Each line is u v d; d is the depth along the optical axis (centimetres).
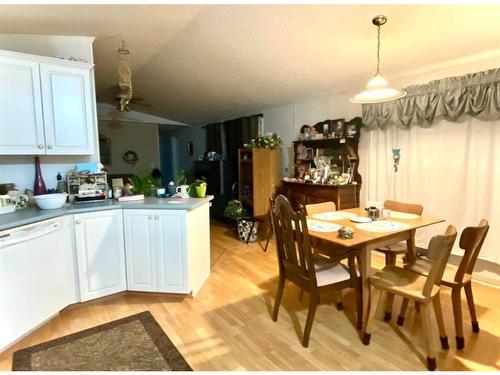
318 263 227
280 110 512
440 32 249
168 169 921
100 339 208
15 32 264
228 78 417
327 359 187
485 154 277
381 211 256
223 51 335
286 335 212
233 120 612
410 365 180
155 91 523
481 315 232
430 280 172
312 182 400
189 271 261
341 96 409
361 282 212
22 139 239
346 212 281
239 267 344
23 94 238
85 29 269
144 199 287
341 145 395
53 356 191
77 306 249
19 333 202
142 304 257
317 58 323
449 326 219
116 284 264
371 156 372
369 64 325
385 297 253
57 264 229
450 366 178
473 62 283
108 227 255
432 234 319
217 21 272
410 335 210
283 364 183
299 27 266
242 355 192
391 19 236
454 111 286
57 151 258
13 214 223
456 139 295
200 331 218
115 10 238
